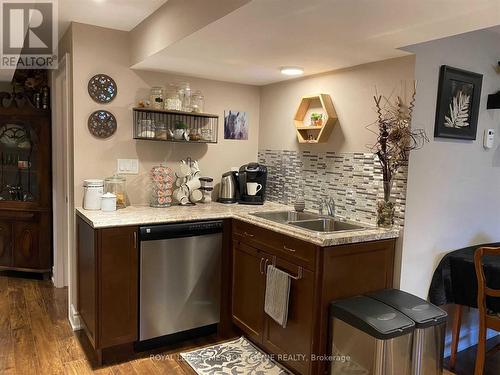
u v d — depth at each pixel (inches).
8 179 156.3
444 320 82.9
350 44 86.4
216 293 114.7
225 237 114.5
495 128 112.5
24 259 156.8
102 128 117.0
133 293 100.7
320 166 118.9
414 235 97.2
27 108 148.2
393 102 96.3
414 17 69.5
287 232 91.7
